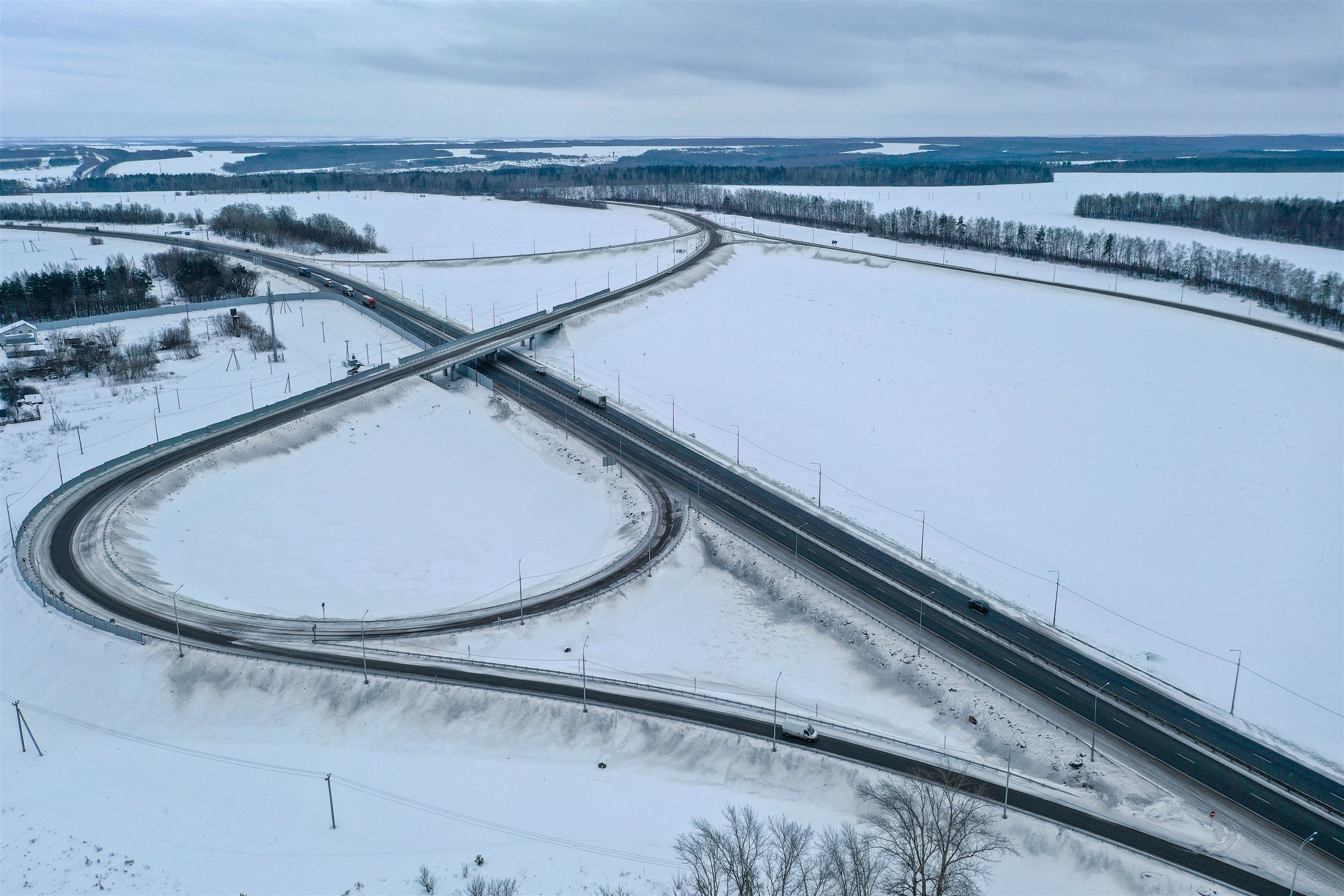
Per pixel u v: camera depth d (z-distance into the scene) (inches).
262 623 3523.6
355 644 3412.9
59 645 3297.2
